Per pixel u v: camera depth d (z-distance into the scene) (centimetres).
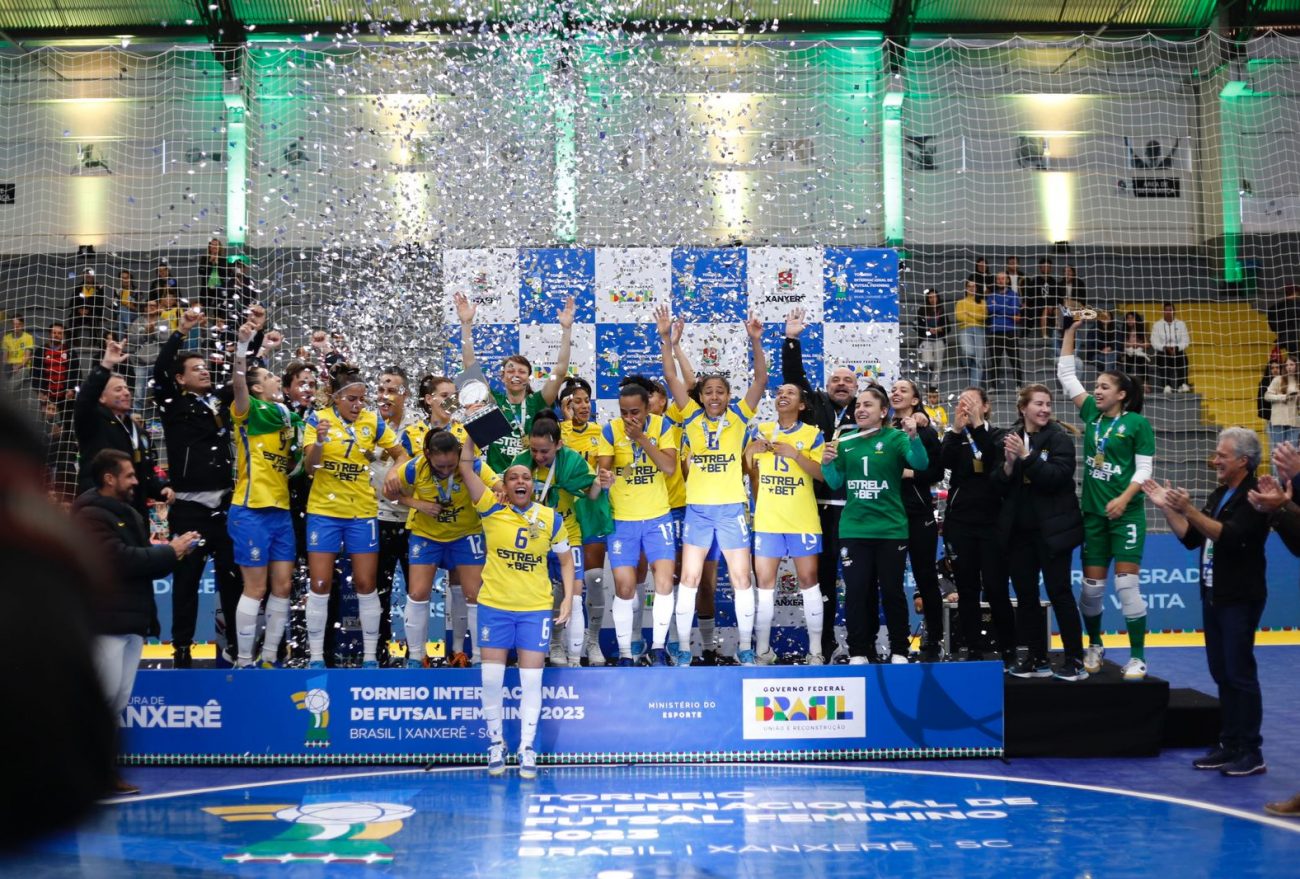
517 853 558
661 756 744
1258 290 1471
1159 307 1452
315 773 723
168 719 744
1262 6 1455
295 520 843
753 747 746
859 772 718
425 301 959
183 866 539
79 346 1101
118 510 639
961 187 1459
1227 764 707
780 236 1308
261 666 797
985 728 750
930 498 805
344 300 960
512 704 747
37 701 54
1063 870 529
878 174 1389
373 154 1160
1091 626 808
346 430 767
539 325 959
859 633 770
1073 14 1465
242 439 765
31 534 56
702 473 786
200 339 1045
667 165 1019
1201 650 1114
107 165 1372
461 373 845
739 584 779
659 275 966
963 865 538
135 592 637
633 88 1110
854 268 976
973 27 1464
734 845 570
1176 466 1375
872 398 758
